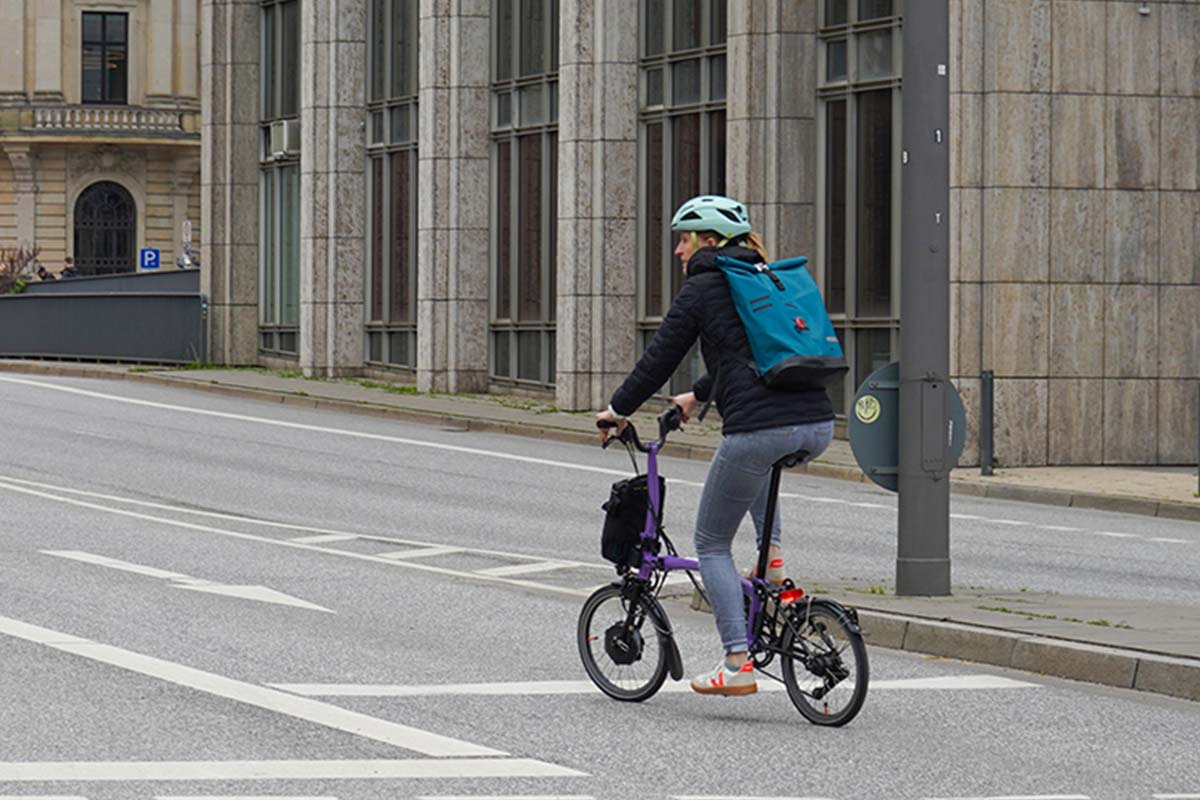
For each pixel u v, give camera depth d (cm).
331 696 2431
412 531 4572
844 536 4622
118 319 11812
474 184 9181
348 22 10200
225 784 1930
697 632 3061
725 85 7700
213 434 7194
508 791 1928
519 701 2439
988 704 2475
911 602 3142
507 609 3291
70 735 2164
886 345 6981
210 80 11462
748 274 2294
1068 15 6500
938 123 3272
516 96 8975
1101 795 1972
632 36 8162
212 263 11469
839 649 2305
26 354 12450
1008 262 6450
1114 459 6594
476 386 9219
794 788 1977
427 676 2605
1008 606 3106
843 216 7188
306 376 10331
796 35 7312
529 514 4978
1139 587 3794
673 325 2309
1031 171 6469
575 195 8175
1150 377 6619
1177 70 6619
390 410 8362
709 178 7800
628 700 2456
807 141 7331
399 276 9925
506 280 9094
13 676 2522
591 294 8194
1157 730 2317
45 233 19412
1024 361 6475
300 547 4169
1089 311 6544
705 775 2030
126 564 3762
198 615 3112
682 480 5988
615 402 2358
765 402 2286
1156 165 6600
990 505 5591
